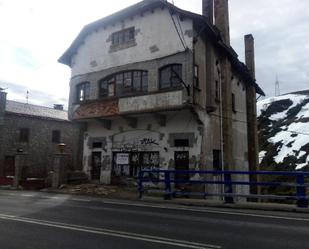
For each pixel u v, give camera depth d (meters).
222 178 19.88
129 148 20.53
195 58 18.05
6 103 32.75
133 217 9.08
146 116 19.91
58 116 35.12
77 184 20.59
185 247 5.89
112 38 21.64
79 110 22.02
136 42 20.23
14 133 30.48
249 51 27.95
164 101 17.95
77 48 23.42
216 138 20.02
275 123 52.66
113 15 21.08
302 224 8.13
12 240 6.26
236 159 22.75
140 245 5.98
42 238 6.43
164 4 18.64
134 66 20.02
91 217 8.97
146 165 19.70
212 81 19.62
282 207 10.59
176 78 18.28
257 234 6.97
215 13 22.48
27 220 8.37
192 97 17.19
